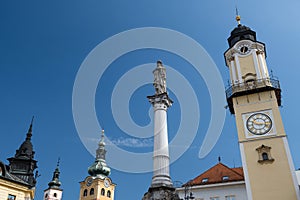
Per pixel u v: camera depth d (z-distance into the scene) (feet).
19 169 173.06
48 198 289.94
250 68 148.36
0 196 127.95
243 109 137.49
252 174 121.90
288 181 115.85
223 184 138.62
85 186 304.71
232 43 164.66
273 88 136.77
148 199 85.25
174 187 89.40
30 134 194.08
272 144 125.29
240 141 130.93
